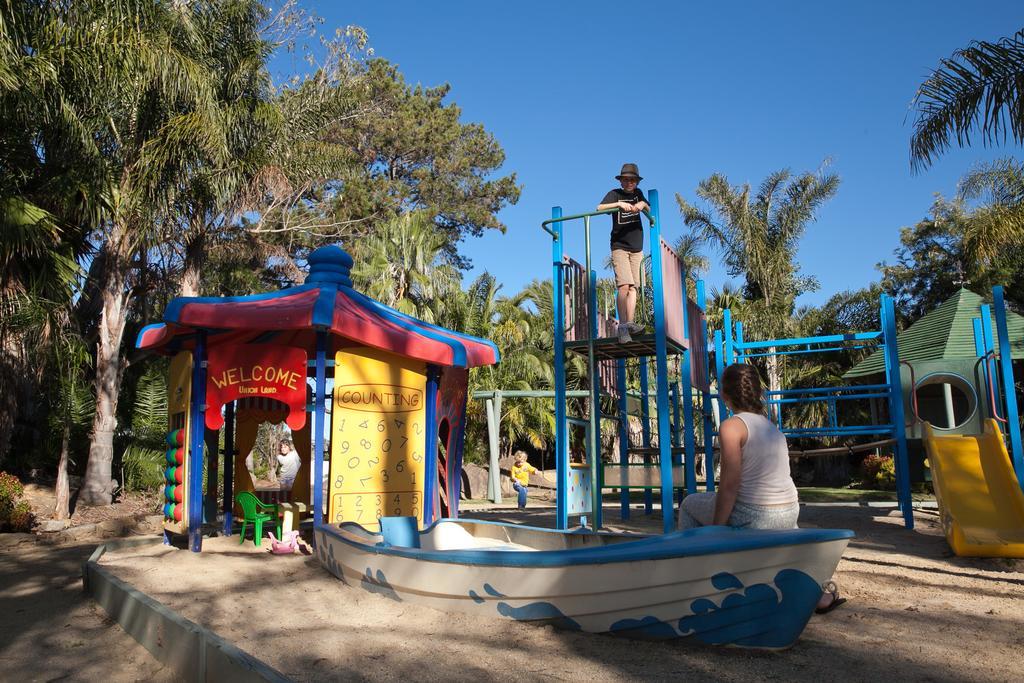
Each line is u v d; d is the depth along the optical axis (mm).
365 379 8852
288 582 6602
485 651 4324
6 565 8594
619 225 9422
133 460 18141
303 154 21156
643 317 9602
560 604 4691
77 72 12688
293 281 27922
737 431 4586
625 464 11242
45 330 12680
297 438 12305
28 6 12641
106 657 4789
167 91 15031
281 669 4062
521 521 12484
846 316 34938
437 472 9508
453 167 42375
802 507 14617
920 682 3766
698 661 4094
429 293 29797
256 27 19422
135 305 21984
